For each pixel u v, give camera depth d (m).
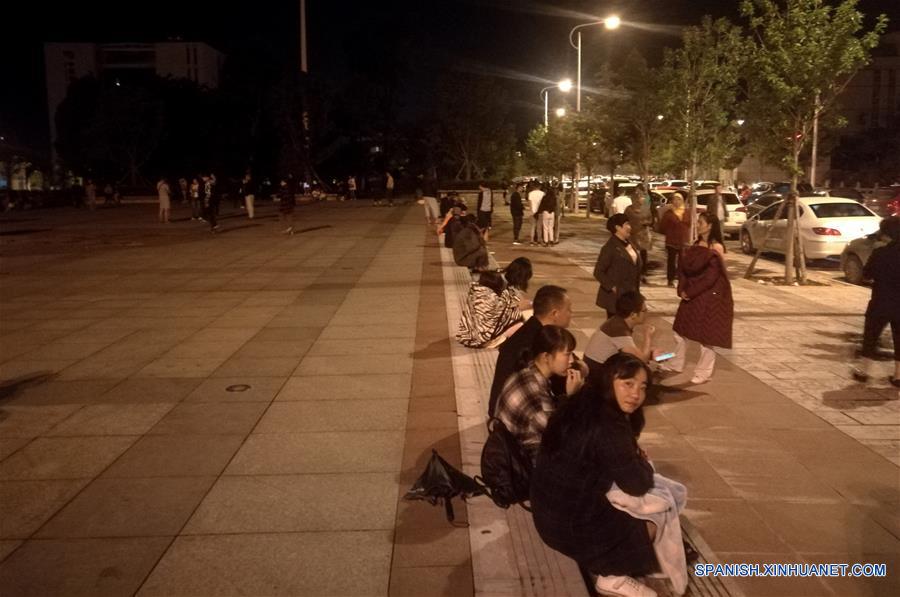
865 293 13.88
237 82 62.66
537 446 4.84
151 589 4.18
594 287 14.56
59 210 45.59
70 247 22.09
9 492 5.42
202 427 6.69
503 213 39.81
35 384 8.05
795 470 5.79
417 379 8.12
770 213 20.06
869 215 18.69
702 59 18.50
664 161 24.48
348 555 4.53
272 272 16.52
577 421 4.03
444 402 7.34
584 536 4.06
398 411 7.08
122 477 5.65
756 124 15.12
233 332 10.52
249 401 7.41
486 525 4.89
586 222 32.75
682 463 5.93
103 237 25.36
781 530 4.88
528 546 4.63
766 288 14.52
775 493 5.40
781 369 8.59
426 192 27.92
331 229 27.84
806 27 14.22
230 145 62.97
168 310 12.24
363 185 65.69
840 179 65.12
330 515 5.03
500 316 9.41
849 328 10.80
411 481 5.55
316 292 13.84
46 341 10.07
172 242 23.34
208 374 8.37
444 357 9.02
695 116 18.66
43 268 17.50
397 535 4.77
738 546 4.68
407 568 4.39
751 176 62.16
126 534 4.80
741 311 12.11
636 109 24.94
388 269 16.89
